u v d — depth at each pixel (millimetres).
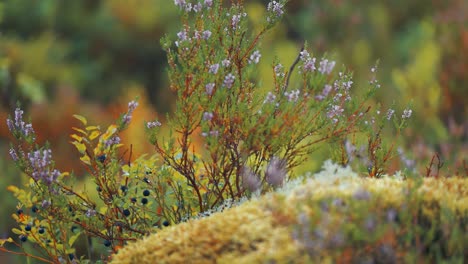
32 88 13664
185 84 3934
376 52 14617
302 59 3949
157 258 3213
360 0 16812
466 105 10273
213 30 4051
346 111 4156
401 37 16969
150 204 4395
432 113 9758
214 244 3104
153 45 23328
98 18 23438
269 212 3117
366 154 3998
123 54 23359
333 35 15078
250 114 3883
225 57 4027
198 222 3344
